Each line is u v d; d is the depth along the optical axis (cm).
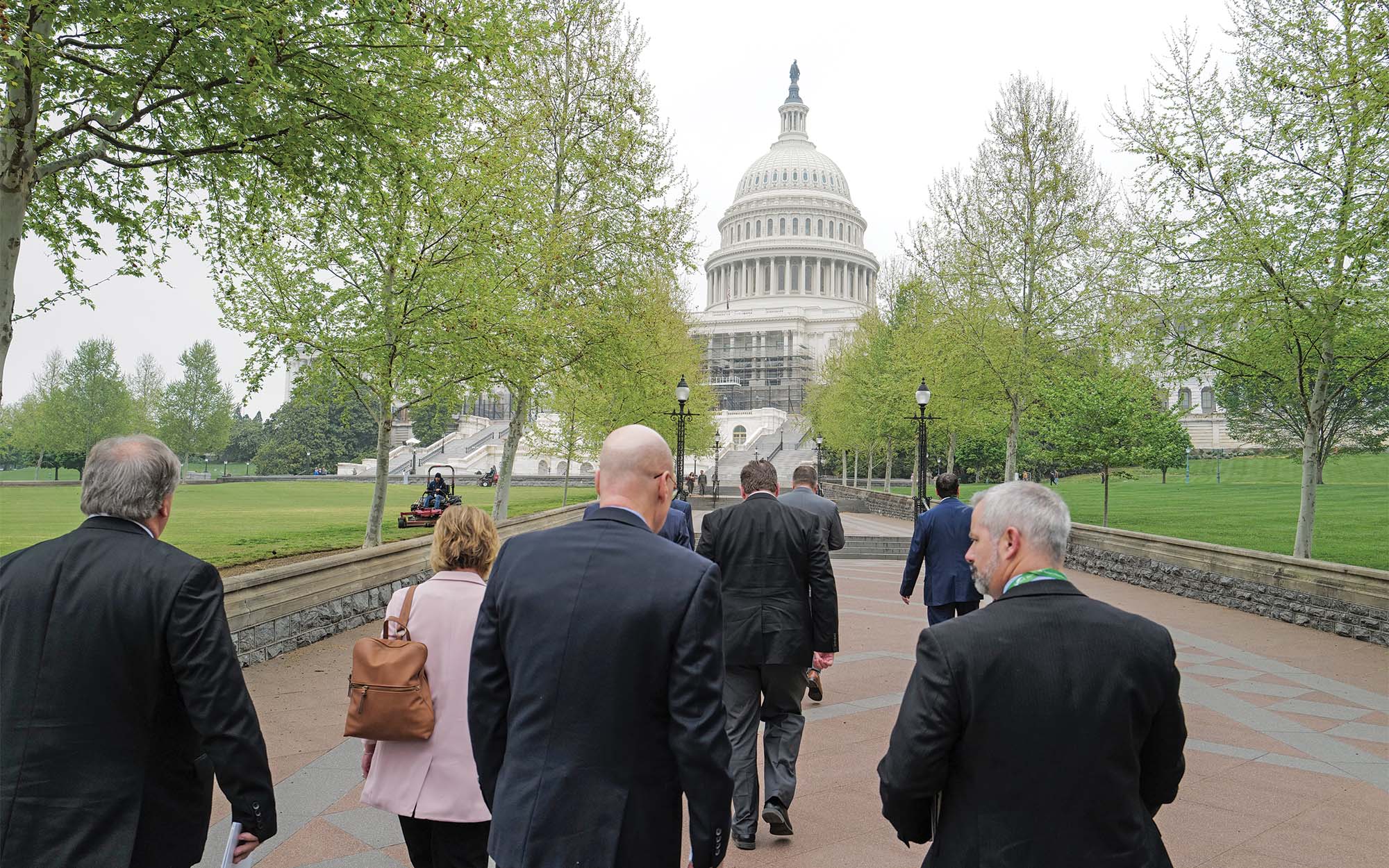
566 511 2375
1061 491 4900
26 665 275
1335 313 1491
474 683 277
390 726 354
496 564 288
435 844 367
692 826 252
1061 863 236
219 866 456
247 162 1183
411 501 4419
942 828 252
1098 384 2694
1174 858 487
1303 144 1570
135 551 291
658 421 3597
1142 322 1883
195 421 7581
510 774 256
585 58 2228
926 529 780
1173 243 1728
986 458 6294
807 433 7019
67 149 1170
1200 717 784
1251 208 1608
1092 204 2402
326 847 481
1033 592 259
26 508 3344
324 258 1581
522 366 1786
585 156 2177
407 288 1547
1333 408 3691
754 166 14525
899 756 250
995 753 242
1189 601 1558
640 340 2377
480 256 1600
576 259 2189
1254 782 610
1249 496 3894
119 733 275
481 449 8862
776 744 518
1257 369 1720
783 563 527
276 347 1573
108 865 265
